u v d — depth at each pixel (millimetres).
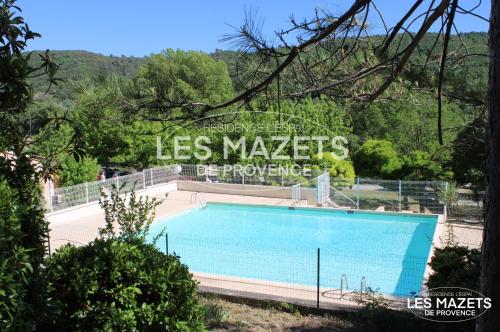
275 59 3424
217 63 27156
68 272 4141
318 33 3215
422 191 15383
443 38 2982
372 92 4188
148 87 4168
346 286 8320
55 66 2859
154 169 19422
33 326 2803
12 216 2527
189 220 16328
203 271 9992
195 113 4016
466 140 5438
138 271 4273
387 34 3125
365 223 15648
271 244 13367
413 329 5332
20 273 2617
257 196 19125
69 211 14578
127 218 6863
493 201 2920
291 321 6285
